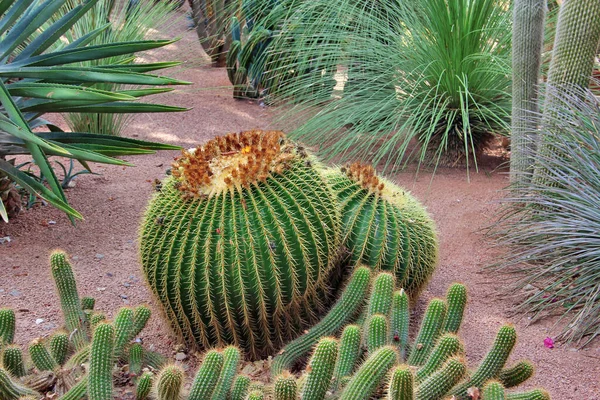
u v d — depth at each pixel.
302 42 5.52
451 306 2.41
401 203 2.93
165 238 2.47
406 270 2.86
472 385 2.14
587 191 3.40
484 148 5.23
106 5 5.69
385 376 1.94
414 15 5.15
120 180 4.62
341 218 2.81
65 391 2.16
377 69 5.19
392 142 4.82
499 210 4.14
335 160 4.97
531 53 3.89
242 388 2.13
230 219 2.42
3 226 3.79
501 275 3.47
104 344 2.01
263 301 2.48
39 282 3.26
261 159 2.48
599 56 4.71
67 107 3.53
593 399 2.56
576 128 3.66
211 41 7.66
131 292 3.21
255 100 6.62
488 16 4.96
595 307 2.93
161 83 3.36
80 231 3.83
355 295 2.56
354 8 5.39
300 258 2.47
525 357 2.80
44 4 3.55
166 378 1.93
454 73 4.91
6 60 3.59
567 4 3.70
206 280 2.44
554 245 3.22
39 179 4.08
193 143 5.49
